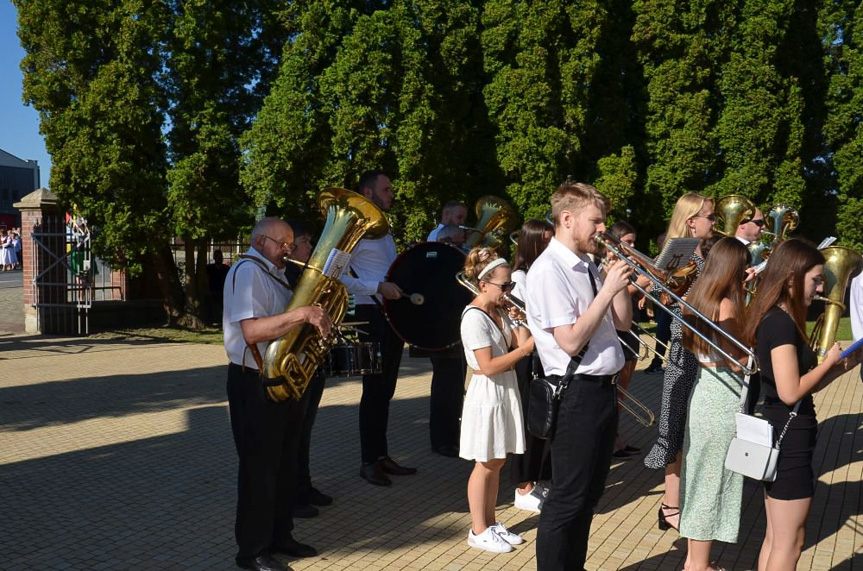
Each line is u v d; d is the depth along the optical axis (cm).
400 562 412
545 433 331
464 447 426
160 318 1708
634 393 876
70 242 1441
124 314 1630
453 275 550
